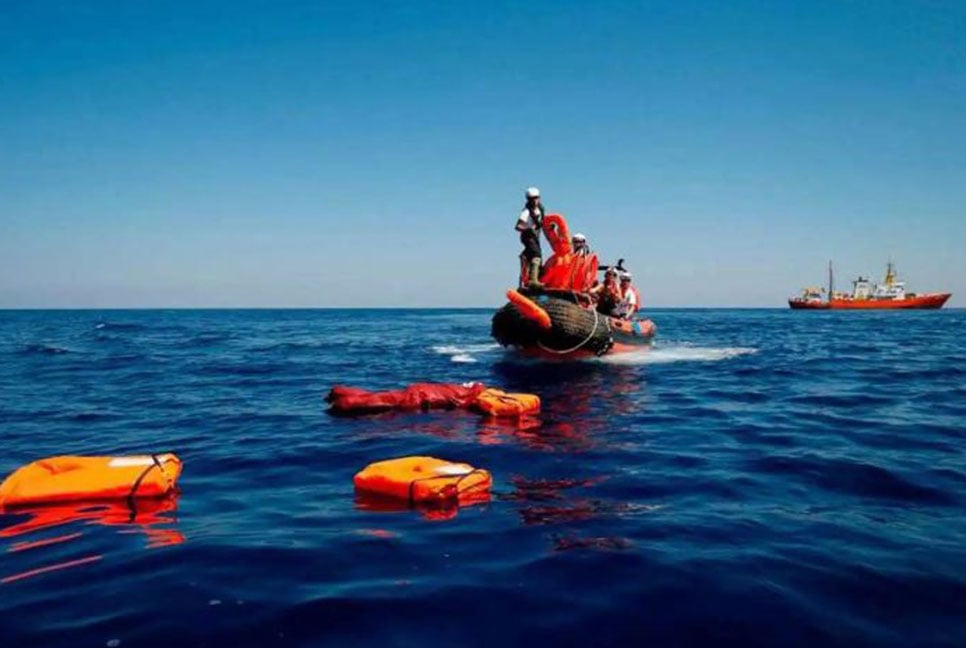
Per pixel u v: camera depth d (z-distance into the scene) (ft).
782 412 28.76
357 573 11.48
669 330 115.96
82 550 12.62
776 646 9.04
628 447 21.66
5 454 21.66
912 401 32.04
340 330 133.39
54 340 93.45
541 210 50.88
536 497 16.10
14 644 9.14
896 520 14.30
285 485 17.53
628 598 10.44
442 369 47.65
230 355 64.39
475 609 10.09
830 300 307.78
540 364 50.16
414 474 16.70
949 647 9.00
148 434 24.80
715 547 12.60
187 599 10.48
